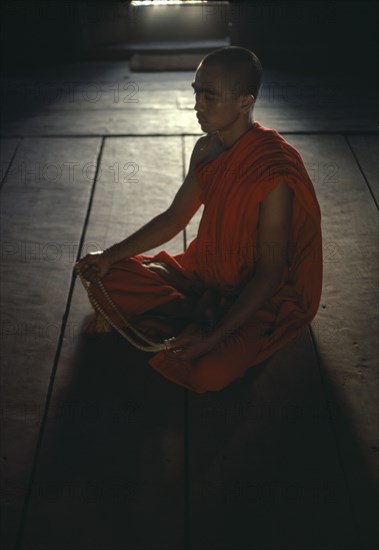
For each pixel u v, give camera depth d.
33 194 3.67
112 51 5.65
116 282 2.45
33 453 2.18
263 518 1.98
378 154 4.10
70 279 2.99
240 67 2.03
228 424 2.28
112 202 3.60
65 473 2.12
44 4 5.30
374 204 3.58
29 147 4.18
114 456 2.17
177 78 5.24
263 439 2.23
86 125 4.46
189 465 2.14
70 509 2.00
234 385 2.44
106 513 1.99
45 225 3.39
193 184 2.46
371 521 1.98
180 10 5.71
